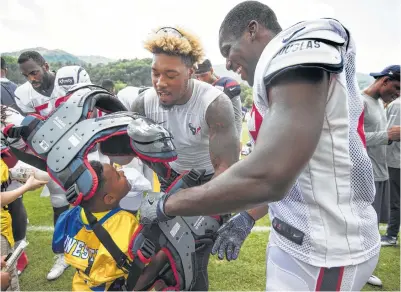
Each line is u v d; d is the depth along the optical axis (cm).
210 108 152
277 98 69
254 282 244
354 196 94
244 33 102
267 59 76
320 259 95
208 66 284
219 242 135
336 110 85
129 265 128
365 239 98
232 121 155
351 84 91
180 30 141
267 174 64
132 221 136
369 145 244
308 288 100
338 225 93
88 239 137
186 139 162
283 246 103
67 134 113
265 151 65
